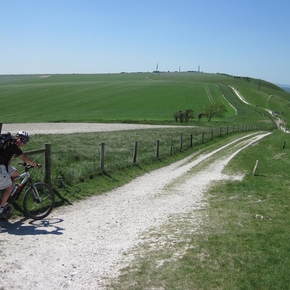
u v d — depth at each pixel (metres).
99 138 35.88
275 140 46.31
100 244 7.75
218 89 139.25
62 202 11.22
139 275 6.14
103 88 134.00
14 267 6.28
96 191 13.47
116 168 17.78
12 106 107.88
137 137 39.06
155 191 14.64
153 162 22.80
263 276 6.22
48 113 96.62
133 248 7.54
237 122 85.88
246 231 8.88
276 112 121.50
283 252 7.37
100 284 5.80
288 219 10.31
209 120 90.00
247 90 158.00
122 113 97.25
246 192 14.65
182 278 6.05
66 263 6.60
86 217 9.95
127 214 10.58
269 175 20.00
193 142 37.47
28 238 7.82
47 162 11.68
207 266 6.57
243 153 31.28
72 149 23.36
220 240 8.07
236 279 6.07
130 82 154.25
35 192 9.11
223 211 11.22
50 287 5.64
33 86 143.50
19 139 8.35
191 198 13.45
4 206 8.33
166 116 94.06
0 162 8.01
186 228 9.14
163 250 7.40
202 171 21.06
